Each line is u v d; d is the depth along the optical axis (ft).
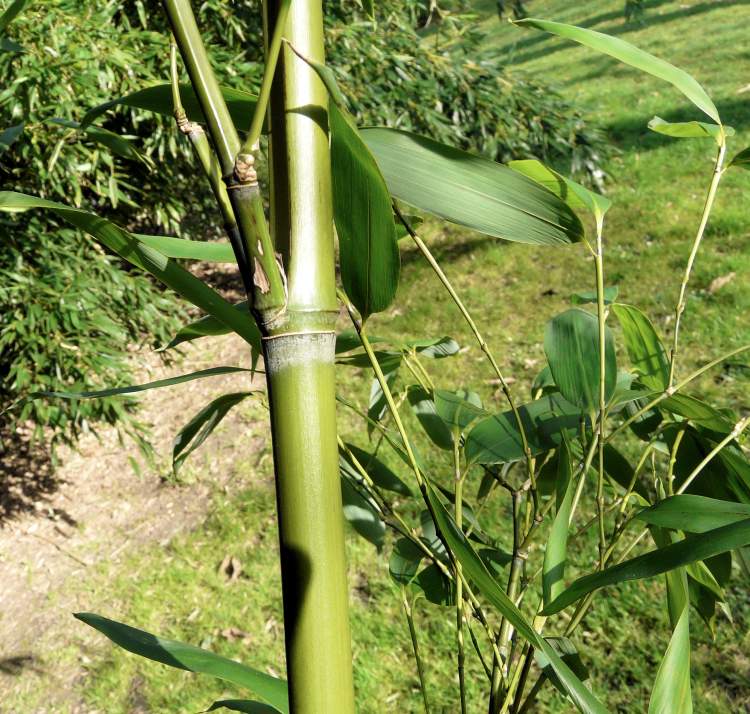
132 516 12.41
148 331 13.24
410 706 7.72
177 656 2.22
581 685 1.49
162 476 13.23
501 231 1.75
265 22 1.56
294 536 1.48
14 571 11.73
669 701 1.68
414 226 2.41
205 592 10.22
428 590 2.83
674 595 1.86
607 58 32.32
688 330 12.64
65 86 10.09
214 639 9.34
